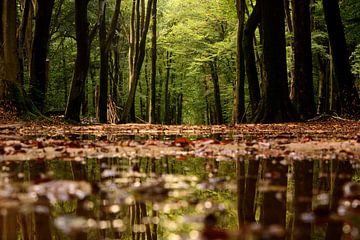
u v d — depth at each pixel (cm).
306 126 1588
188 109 5950
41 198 329
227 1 3225
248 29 2380
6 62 1755
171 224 264
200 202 327
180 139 805
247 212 297
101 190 366
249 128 1584
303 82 2041
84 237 239
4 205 306
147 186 381
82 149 747
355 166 543
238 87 2456
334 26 2109
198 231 247
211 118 5084
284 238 238
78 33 2086
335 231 252
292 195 361
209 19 4059
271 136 1105
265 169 517
